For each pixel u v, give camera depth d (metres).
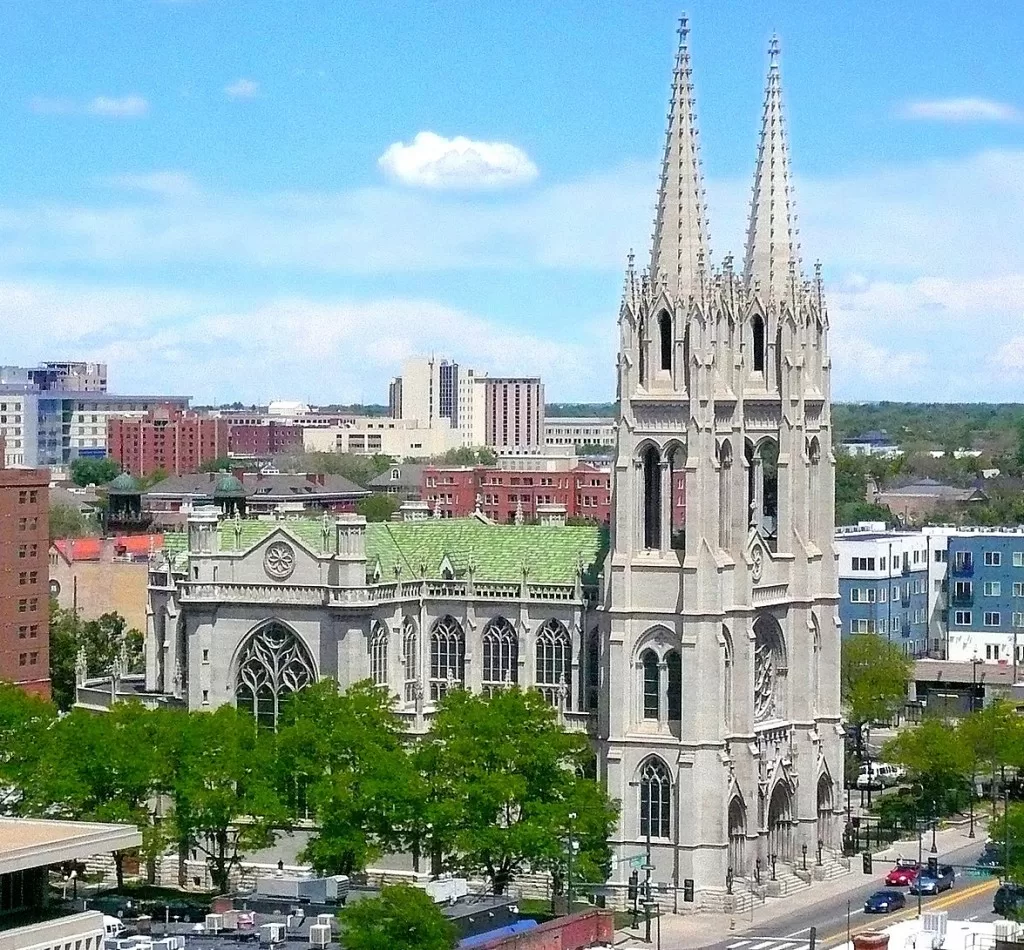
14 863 150.50
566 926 182.50
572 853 197.25
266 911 181.25
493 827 199.50
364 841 199.88
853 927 197.12
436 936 165.38
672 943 193.62
